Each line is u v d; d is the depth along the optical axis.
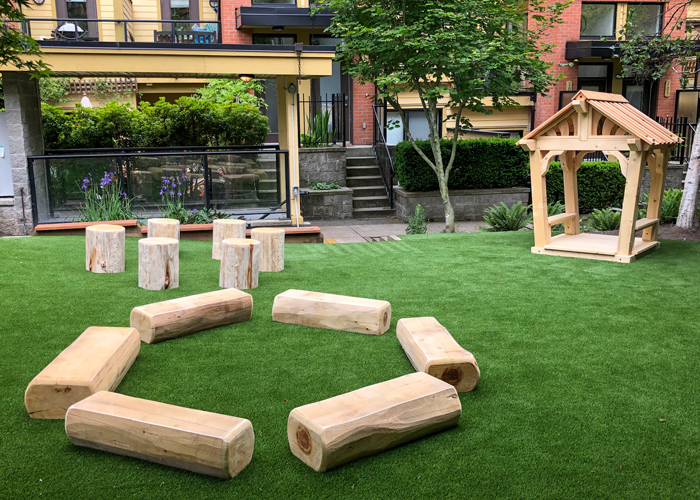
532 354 3.74
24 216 9.36
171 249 5.18
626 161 6.37
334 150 13.95
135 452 2.52
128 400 2.69
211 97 14.89
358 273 5.93
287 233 8.52
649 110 18.34
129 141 13.01
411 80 10.81
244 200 10.20
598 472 2.47
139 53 9.48
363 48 10.29
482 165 13.70
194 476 2.44
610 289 5.30
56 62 9.27
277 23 15.26
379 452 2.61
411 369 3.50
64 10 14.35
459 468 2.50
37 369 3.42
